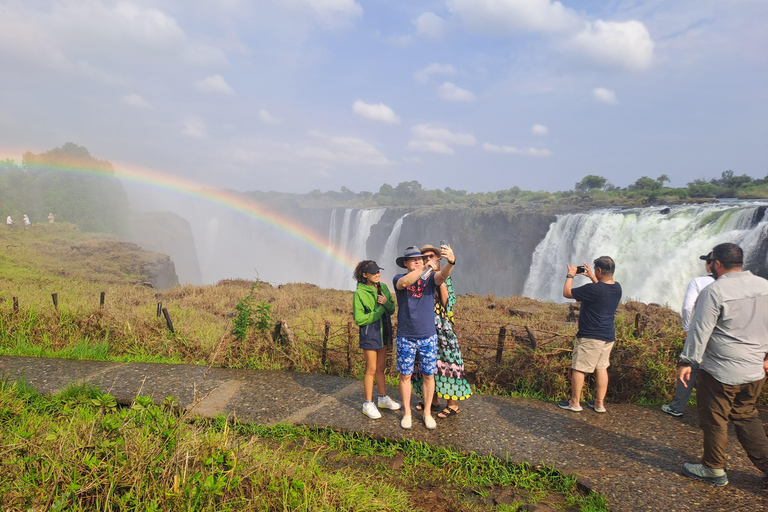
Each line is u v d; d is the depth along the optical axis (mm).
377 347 4160
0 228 33094
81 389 4629
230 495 2475
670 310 11383
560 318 11633
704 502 2859
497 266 47688
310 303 14117
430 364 3875
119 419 2812
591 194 51312
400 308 3941
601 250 26781
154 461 2490
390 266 64000
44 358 6199
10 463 2461
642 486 3053
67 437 2725
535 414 4332
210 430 3332
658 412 4398
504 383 5344
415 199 110625
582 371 4266
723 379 2955
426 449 3629
